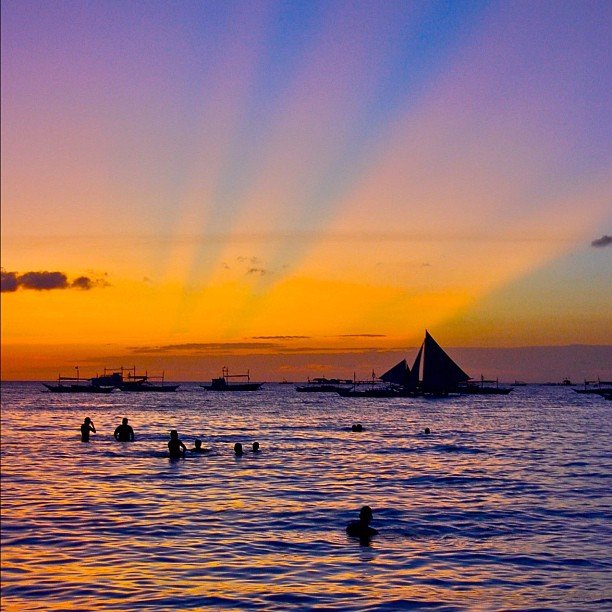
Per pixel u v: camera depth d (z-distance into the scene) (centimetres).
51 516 2609
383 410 13988
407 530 2344
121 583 1747
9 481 3534
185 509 2750
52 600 1623
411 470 4028
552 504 2806
